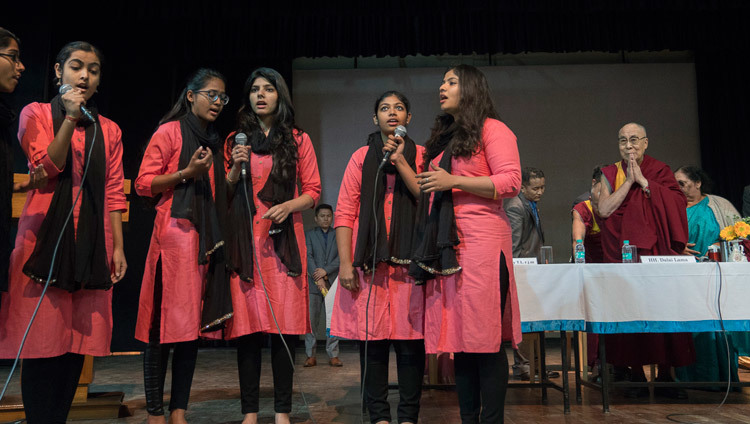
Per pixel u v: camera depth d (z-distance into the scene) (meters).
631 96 7.50
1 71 1.70
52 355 1.77
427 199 2.00
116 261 2.00
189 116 2.33
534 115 7.48
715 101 7.32
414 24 6.86
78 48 1.91
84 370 2.78
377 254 2.12
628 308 2.76
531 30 6.87
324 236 5.33
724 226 3.77
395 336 2.11
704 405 2.96
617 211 3.28
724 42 6.91
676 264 2.78
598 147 7.43
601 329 2.74
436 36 6.82
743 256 3.15
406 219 2.16
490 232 1.84
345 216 2.30
